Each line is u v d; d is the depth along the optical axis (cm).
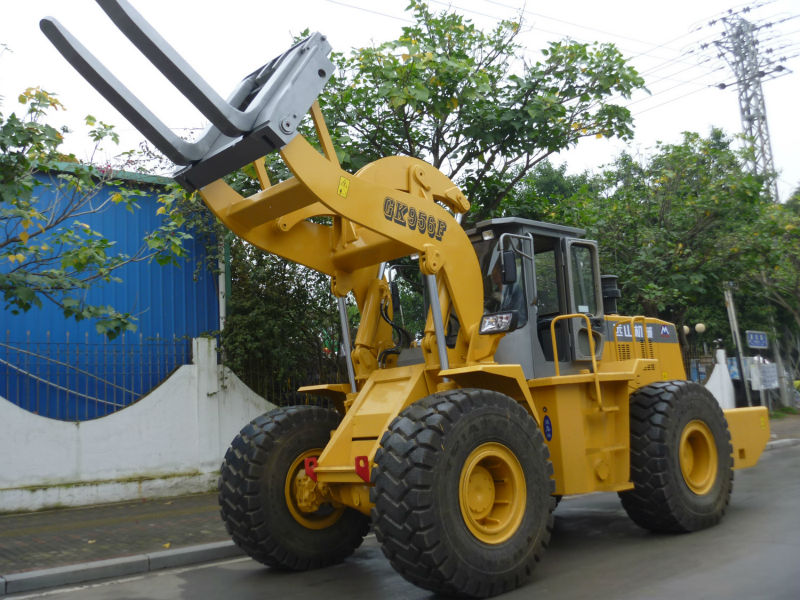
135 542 684
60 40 382
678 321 1641
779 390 2255
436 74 966
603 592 439
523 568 461
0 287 643
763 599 402
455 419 450
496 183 1107
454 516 434
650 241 1367
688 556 520
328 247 593
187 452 985
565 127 1033
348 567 579
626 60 1025
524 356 571
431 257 525
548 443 543
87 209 1023
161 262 857
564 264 628
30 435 871
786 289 1948
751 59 2573
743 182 1423
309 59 455
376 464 448
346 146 1016
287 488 568
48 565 601
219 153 443
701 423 632
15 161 660
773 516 655
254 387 1091
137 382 1037
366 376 588
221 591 521
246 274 1120
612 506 802
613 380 573
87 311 692
